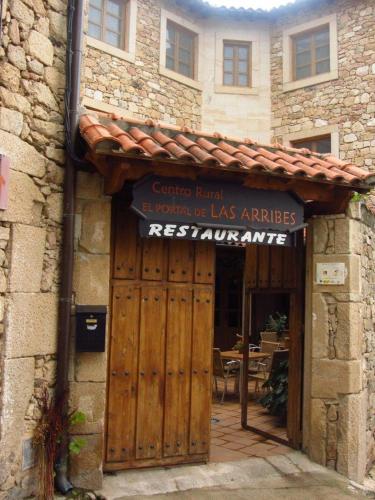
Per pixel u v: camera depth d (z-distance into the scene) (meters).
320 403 5.73
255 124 13.30
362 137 11.88
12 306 3.91
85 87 10.62
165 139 4.64
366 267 6.36
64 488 4.32
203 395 5.32
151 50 12.01
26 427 4.12
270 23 13.58
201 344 5.35
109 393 4.89
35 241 4.20
